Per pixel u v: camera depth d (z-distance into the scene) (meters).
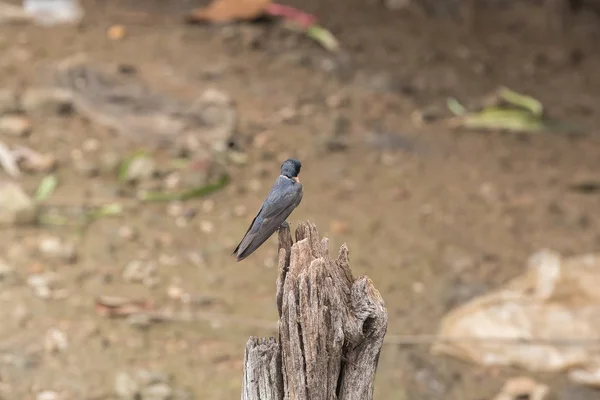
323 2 20.78
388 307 10.84
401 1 21.11
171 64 16.25
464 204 13.27
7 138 13.75
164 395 9.12
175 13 19.23
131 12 19.05
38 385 9.16
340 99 15.97
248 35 17.72
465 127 15.66
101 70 15.18
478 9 21.14
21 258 11.17
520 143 15.39
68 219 12.09
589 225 12.91
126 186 13.07
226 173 13.45
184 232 12.10
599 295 10.65
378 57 17.95
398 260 11.76
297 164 5.65
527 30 20.38
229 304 10.71
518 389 9.52
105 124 14.46
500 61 18.62
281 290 5.32
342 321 5.12
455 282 11.40
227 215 12.56
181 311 10.51
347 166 14.02
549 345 10.16
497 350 10.15
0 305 10.30
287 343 5.21
